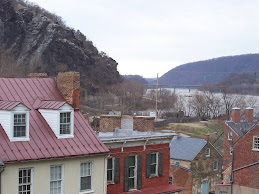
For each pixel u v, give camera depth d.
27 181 21.23
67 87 26.62
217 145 85.06
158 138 28.94
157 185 29.22
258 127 41.62
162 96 172.75
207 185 56.22
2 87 25.28
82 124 25.62
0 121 22.05
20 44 130.38
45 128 23.64
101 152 23.95
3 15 125.88
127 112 126.44
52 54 137.88
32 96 25.78
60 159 22.33
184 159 54.38
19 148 21.34
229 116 119.06
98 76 163.25
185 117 123.56
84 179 23.69
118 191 26.72
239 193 42.03
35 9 159.75
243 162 42.41
